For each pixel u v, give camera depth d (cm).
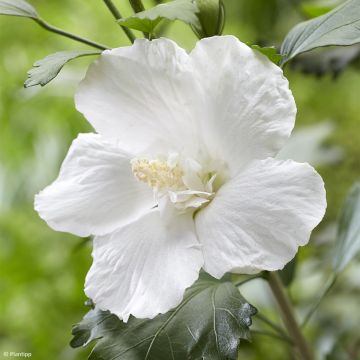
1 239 93
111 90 50
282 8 104
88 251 86
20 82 96
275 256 47
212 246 48
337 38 51
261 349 75
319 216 47
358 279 75
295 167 47
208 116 50
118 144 51
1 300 89
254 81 48
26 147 99
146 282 49
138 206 51
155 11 50
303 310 74
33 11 53
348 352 71
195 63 49
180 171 51
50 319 87
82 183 51
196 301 50
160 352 49
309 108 104
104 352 49
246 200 48
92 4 97
